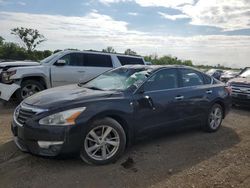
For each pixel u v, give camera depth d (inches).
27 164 172.2
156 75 214.1
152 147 209.8
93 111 169.3
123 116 182.7
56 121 160.2
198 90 239.3
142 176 161.6
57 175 159.3
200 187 150.9
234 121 310.3
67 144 161.0
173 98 216.1
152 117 201.8
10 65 366.9
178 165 178.4
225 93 266.7
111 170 167.9
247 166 180.1
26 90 360.2
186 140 229.9
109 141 177.2
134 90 197.0
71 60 397.7
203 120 245.9
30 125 161.6
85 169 167.9
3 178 154.6
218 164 181.9
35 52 2303.2
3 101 379.6
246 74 443.8
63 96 180.2
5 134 228.7
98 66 415.2
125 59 440.1
